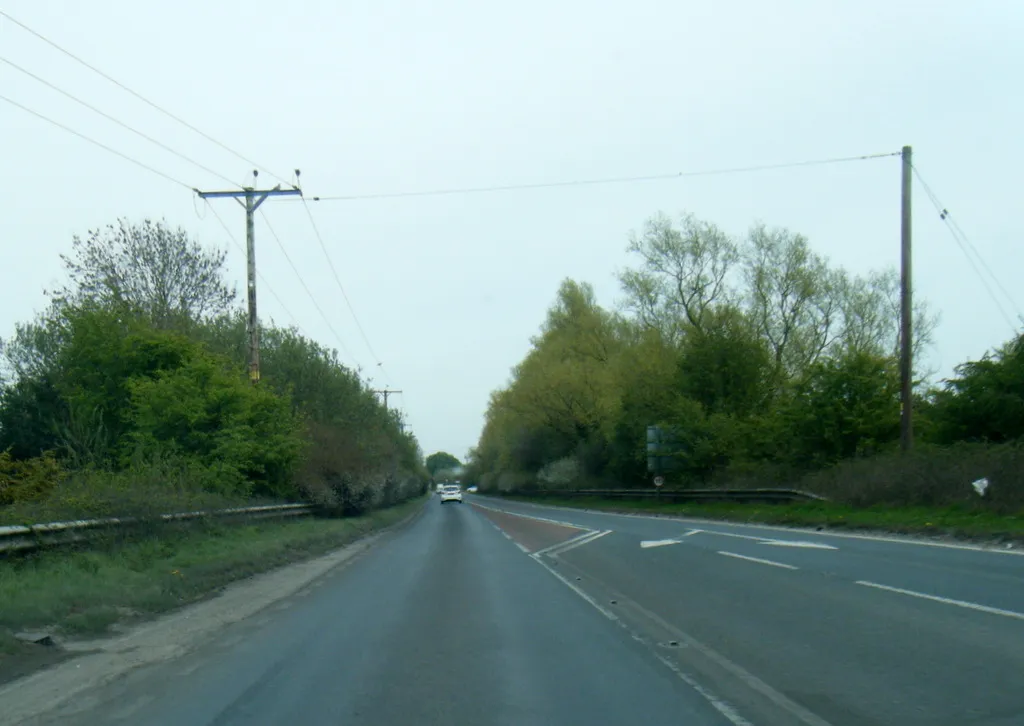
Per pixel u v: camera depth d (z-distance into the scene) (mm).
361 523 37219
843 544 20234
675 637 10469
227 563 18047
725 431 45406
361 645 10430
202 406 29781
